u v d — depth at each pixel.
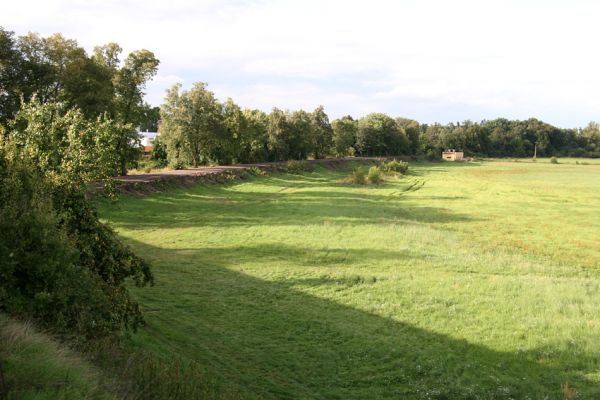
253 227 31.28
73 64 37.38
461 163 138.88
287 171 74.75
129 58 48.88
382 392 11.34
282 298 17.52
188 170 60.12
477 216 40.38
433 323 15.56
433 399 11.06
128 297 11.98
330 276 20.39
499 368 12.67
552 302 17.62
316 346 13.62
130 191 38.12
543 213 42.59
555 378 12.06
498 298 18.05
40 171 12.07
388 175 80.00
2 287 8.24
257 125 81.62
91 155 13.50
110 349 9.46
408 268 22.44
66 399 6.31
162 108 66.19
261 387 11.10
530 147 188.12
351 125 116.50
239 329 14.51
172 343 12.84
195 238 27.52
